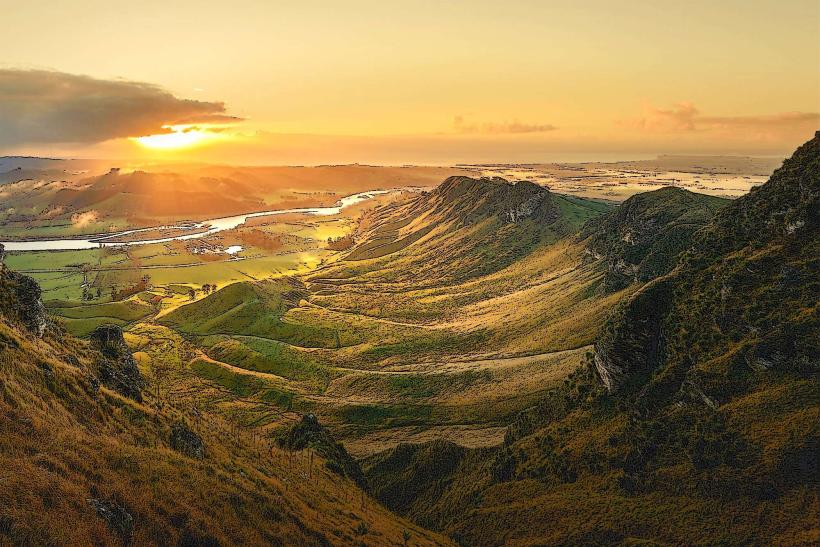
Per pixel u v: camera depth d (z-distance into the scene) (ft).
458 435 500.33
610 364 346.13
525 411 435.53
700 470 237.86
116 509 104.01
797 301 270.46
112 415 158.40
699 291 335.26
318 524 165.99
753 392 249.75
